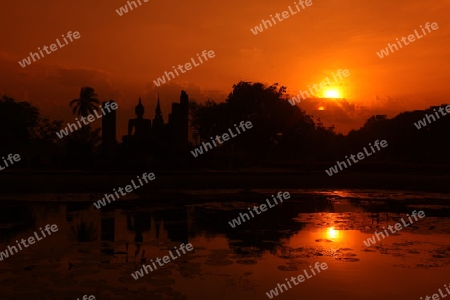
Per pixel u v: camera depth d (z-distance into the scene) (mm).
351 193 25422
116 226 13602
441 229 13469
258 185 29266
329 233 12719
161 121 47250
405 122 65000
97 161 40500
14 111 53438
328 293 7344
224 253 10086
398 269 8844
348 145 79062
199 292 7301
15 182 27781
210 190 25812
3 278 7969
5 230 12883
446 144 61688
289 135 66312
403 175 39250
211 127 67875
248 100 64625
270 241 11523
